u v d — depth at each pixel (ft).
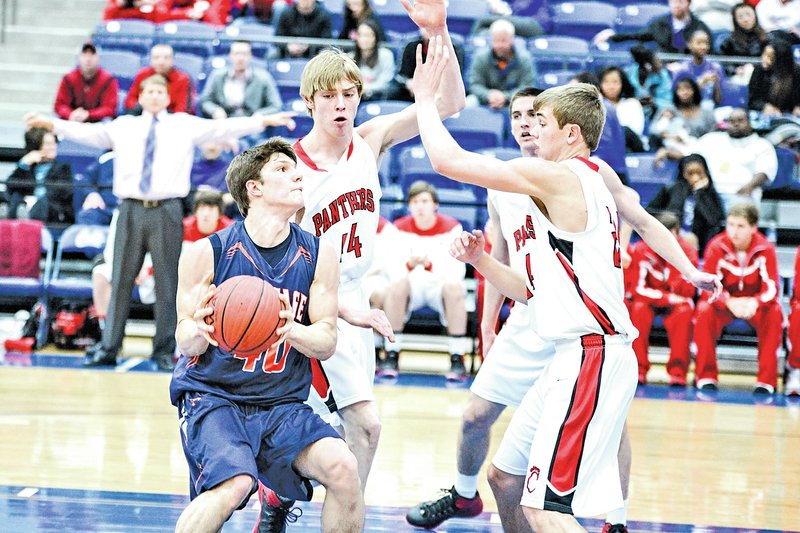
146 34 49.21
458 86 18.03
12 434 26.09
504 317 37.14
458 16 52.80
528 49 47.73
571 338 15.29
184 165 36.04
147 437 26.53
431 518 20.10
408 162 42.98
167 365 36.17
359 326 16.30
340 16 53.21
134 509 20.43
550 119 15.76
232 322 13.85
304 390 15.24
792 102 45.37
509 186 15.01
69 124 35.70
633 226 18.06
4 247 39.14
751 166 42.47
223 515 13.70
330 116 17.20
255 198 14.93
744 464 26.37
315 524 20.27
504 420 30.96
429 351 43.32
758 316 36.86
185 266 14.83
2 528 18.80
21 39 55.31
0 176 47.39
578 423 14.92
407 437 27.78
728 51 48.16
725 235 37.29
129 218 35.94
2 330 39.47
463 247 16.94
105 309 37.76
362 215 17.79
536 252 15.49
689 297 37.17
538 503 14.88
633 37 48.88
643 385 37.32
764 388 36.63
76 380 33.45
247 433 14.66
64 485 21.91
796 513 22.13
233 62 44.19
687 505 22.44
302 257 15.06
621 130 41.75
